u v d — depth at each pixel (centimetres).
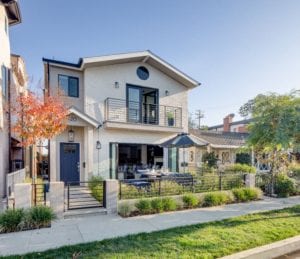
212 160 1958
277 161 1148
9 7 1144
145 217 740
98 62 1353
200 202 898
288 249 524
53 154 1228
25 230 615
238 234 569
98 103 1373
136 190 918
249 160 1959
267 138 970
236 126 3344
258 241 527
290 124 861
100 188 876
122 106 1438
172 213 789
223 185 1098
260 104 1015
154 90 1583
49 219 650
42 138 1019
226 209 844
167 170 1450
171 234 571
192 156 1928
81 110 1362
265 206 892
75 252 472
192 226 638
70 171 1310
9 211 637
